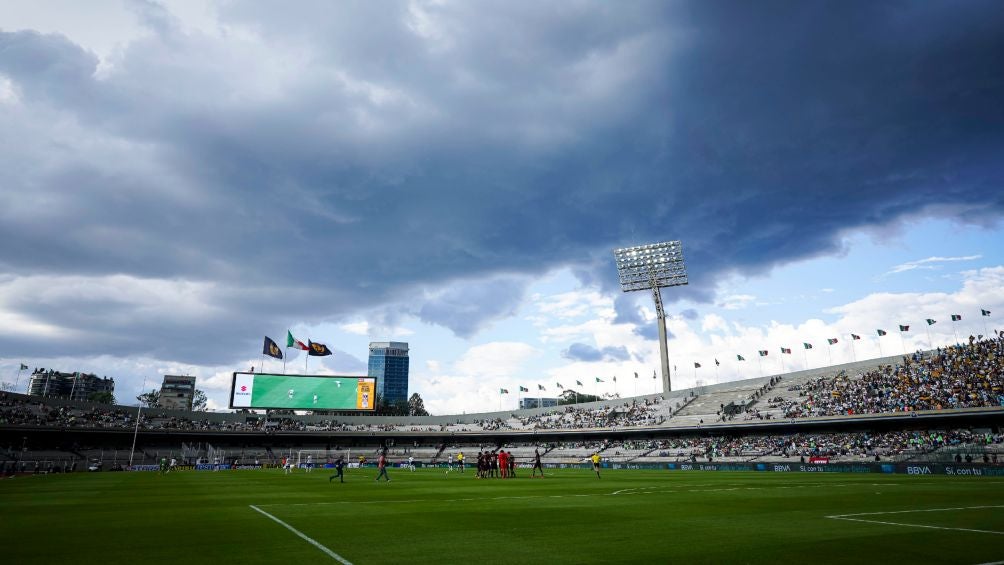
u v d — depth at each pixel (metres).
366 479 51.50
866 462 57.69
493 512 22.25
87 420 97.06
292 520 19.89
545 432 104.81
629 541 14.91
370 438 116.88
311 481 48.56
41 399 96.88
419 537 15.78
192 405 192.00
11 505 26.83
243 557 12.99
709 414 93.38
